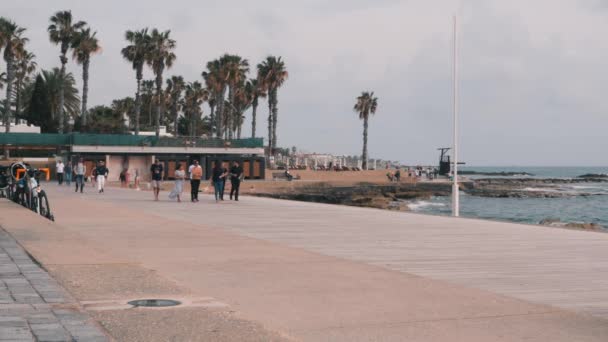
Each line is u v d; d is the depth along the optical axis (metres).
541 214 59.31
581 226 25.06
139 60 89.94
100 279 8.32
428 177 105.94
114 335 5.59
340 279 9.47
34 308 6.38
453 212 24.36
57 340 5.14
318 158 121.62
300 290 8.57
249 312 7.23
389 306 7.59
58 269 8.95
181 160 75.88
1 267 8.94
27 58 113.19
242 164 78.88
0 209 18.86
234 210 25.58
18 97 109.31
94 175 50.53
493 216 56.41
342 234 16.56
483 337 6.21
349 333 6.32
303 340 6.05
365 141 117.94
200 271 10.12
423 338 6.15
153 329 5.82
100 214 21.81
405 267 10.84
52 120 100.88
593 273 10.35
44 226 14.21
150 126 134.38
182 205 28.47
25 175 21.88
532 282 9.48
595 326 6.71
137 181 49.16
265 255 12.09
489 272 10.38
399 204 70.56
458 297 8.16
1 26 79.88
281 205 29.22
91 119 115.50
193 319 6.24
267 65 105.12
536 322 6.86
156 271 9.94
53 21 86.88
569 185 139.38
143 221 19.33
